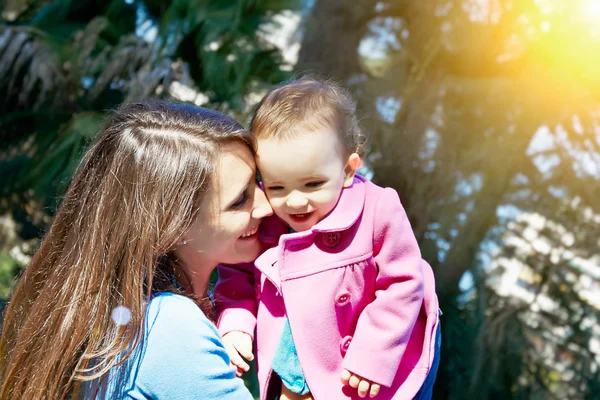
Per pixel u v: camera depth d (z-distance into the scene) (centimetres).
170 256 127
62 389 117
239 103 331
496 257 329
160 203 117
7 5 355
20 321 132
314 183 131
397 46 355
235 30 334
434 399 312
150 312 115
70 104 333
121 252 117
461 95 327
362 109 323
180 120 124
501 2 333
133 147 120
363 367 122
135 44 329
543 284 329
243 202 129
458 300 323
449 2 340
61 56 327
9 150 340
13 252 375
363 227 133
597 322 329
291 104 133
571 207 323
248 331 136
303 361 125
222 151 123
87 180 126
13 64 324
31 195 344
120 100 332
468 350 313
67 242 126
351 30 352
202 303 134
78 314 116
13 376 121
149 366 112
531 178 321
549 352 324
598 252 324
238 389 118
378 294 130
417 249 133
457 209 314
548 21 331
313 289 128
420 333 138
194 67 339
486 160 313
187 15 331
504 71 337
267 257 136
